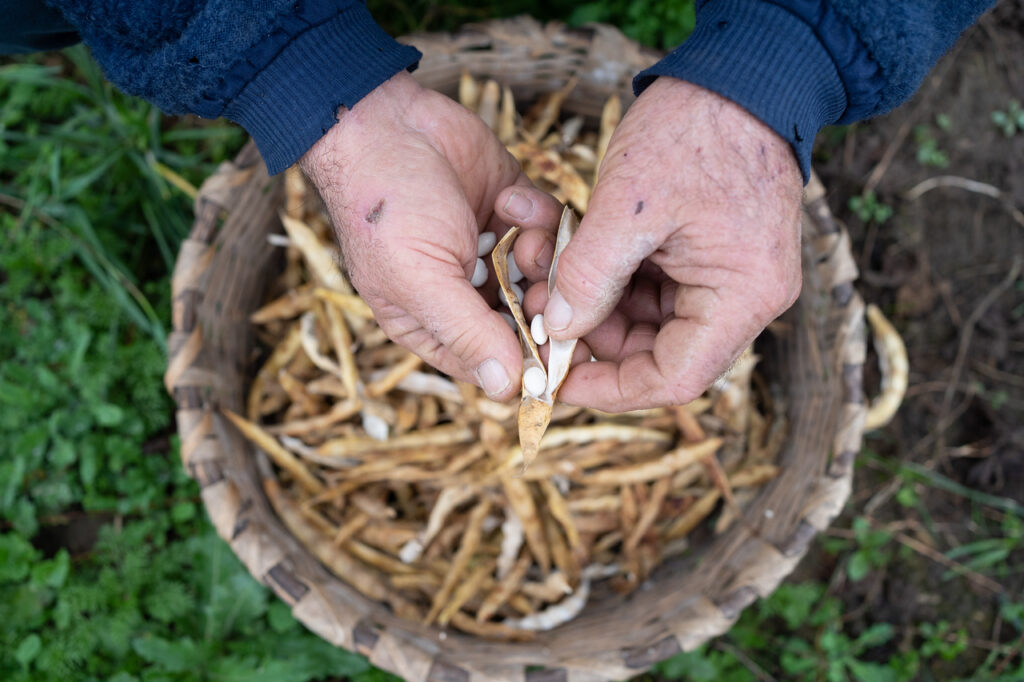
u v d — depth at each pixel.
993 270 0.91
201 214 0.71
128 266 0.86
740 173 0.46
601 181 0.48
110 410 0.79
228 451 0.72
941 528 0.89
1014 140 0.91
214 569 0.78
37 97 0.85
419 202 0.51
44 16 0.57
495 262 0.52
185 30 0.48
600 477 0.75
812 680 0.86
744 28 0.47
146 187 0.86
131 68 0.50
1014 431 0.89
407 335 0.56
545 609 0.78
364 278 0.53
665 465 0.74
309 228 0.76
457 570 0.74
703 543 0.79
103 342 0.82
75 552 0.82
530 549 0.78
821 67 0.47
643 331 0.55
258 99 0.51
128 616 0.77
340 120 0.52
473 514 0.76
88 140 0.85
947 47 0.49
